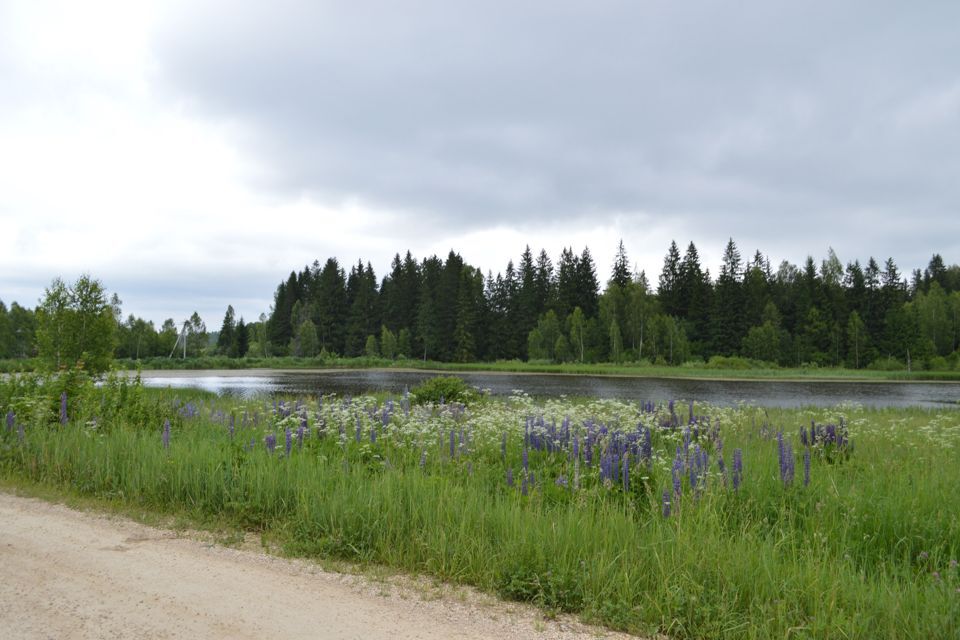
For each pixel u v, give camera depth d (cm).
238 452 809
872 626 395
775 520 618
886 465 884
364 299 10931
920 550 561
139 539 585
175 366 7250
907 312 8800
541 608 445
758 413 1580
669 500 576
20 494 762
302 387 3875
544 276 11919
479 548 506
